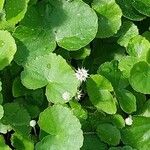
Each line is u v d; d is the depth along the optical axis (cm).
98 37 40
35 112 39
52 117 36
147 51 39
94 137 39
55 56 37
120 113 40
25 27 39
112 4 40
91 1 42
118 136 38
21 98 39
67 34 39
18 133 37
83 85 39
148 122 39
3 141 36
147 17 44
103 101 38
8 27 39
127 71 39
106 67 39
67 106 37
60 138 36
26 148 36
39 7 40
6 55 37
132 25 42
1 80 39
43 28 39
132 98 39
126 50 41
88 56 42
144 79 38
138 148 38
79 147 35
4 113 37
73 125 35
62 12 40
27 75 37
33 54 39
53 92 37
